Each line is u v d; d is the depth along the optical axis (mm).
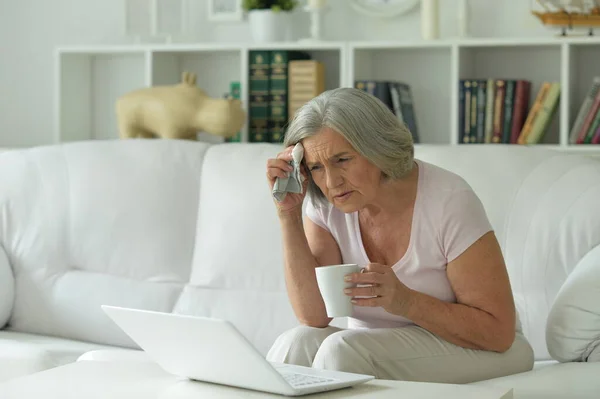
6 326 3248
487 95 3744
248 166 3068
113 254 3162
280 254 2926
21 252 3244
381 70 4102
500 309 1981
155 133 3904
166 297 3049
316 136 1951
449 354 1977
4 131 4617
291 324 2848
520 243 2549
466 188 2061
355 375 1692
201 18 4344
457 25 4004
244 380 1635
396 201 2049
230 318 2918
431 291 2057
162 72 4227
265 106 3988
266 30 4004
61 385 1699
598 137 3627
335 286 1790
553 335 2221
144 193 3178
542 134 3709
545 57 3898
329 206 2156
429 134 4051
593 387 1854
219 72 4320
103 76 4480
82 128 4438
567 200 2512
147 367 1877
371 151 1937
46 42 4562
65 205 3260
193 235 3127
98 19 4496
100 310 3088
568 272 2465
